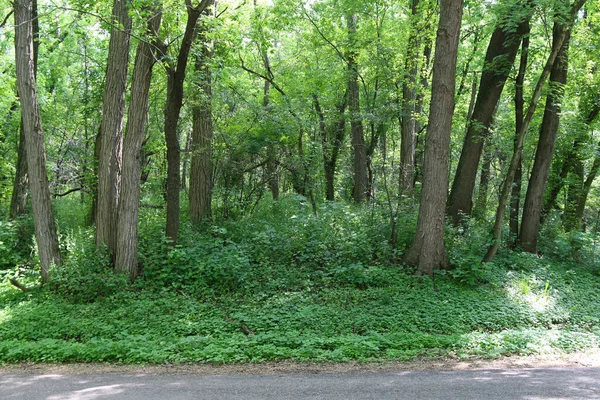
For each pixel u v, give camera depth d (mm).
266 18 19172
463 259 12234
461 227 14969
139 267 12312
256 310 10281
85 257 12133
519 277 12805
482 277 11969
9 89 21062
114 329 9375
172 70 12750
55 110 22844
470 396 5781
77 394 6148
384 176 14969
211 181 17703
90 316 10125
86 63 20391
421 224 12461
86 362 7906
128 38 12562
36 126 12000
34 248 15156
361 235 13812
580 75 17891
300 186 20000
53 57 23828
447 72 11984
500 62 15211
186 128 20094
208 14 13594
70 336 9312
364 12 19688
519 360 7812
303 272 12734
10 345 8492
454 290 11555
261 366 7410
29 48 11820
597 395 5828
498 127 17625
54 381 6824
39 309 10547
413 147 18453
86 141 21188
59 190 22531
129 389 6281
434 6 17234
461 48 21406
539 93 12641
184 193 21812
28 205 18703
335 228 14664
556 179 20203
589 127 18734
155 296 11125
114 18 11773
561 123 17609
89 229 15414
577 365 7555
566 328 10148
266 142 18625
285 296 11148
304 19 20656
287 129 18328
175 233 13266
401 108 17781
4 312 10547
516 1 12586
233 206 17891
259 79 26016
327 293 11359
